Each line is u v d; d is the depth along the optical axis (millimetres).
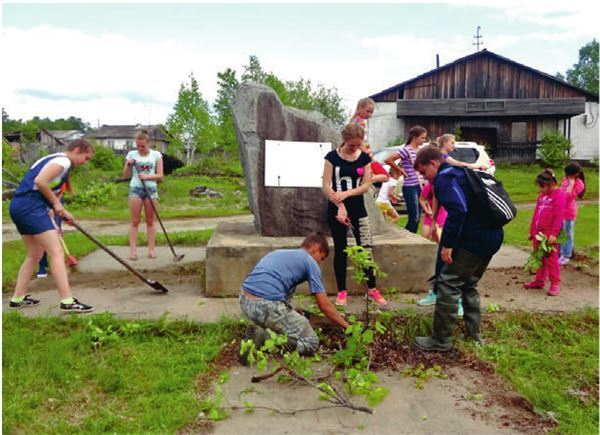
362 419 3213
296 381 3646
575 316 4875
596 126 26906
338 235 4883
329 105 40594
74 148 5004
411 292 5523
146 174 7105
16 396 3320
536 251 5625
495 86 26734
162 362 3863
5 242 9031
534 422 3211
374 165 5422
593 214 12953
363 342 3949
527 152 26375
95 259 7305
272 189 5918
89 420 3111
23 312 4855
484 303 5258
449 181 3994
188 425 3102
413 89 27109
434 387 3643
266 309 3807
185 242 8758
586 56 53281
